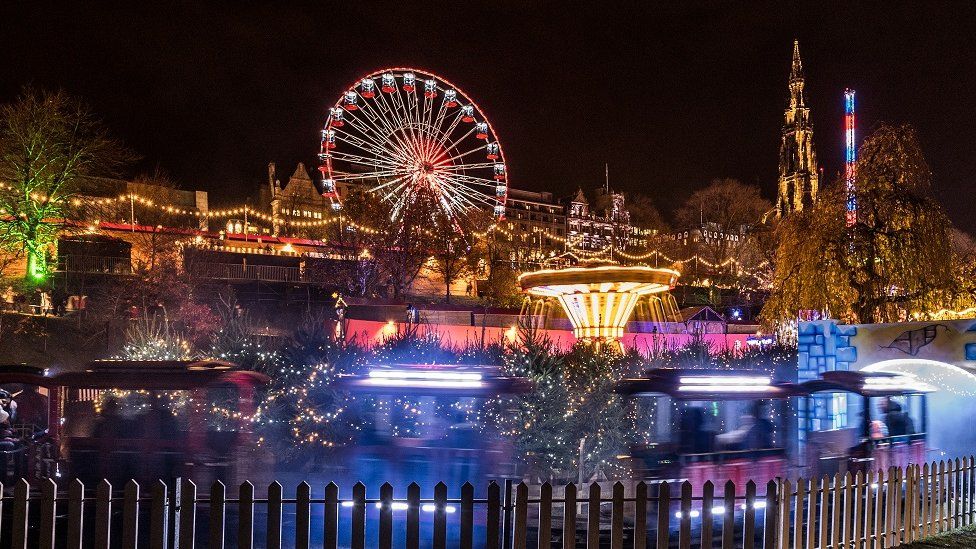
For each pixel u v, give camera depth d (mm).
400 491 13125
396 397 13758
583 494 14305
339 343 17109
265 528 11359
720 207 101188
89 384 13938
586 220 138625
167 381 13922
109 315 44250
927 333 19375
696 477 12703
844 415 15680
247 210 84812
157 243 56656
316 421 14562
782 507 9328
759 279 75000
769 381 14227
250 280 57438
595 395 16266
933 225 31375
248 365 16719
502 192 65312
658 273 25484
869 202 31922
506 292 75000
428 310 38156
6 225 51500
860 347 20562
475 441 13336
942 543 11117
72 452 14234
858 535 10219
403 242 63250
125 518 7820
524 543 8250
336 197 59531
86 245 53938
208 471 13969
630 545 11289
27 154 52625
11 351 37094
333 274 59906
